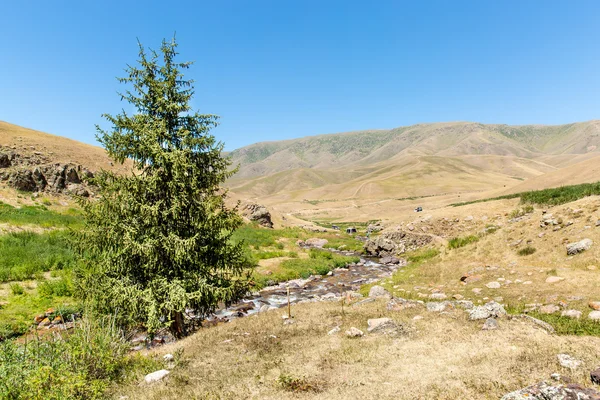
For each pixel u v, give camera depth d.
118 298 11.74
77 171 47.69
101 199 12.34
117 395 7.95
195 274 12.58
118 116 12.38
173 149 12.34
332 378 8.05
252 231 50.94
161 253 12.34
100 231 12.02
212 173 13.41
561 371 6.77
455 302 14.71
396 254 39.09
